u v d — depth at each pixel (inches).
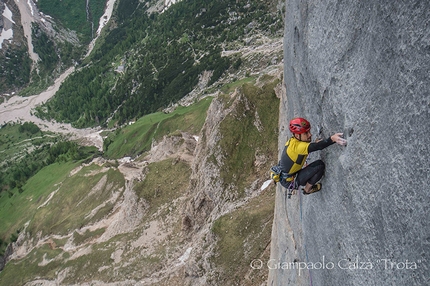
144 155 4264.3
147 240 2145.7
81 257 2383.1
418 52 228.7
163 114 5767.7
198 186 2003.0
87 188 3745.1
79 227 3137.3
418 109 231.6
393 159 261.6
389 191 267.1
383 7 261.3
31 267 2970.0
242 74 5516.7
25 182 5743.1
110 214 3112.7
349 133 331.6
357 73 312.0
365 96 300.0
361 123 308.5
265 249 1352.1
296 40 497.7
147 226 2245.3
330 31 361.4
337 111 358.0
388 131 266.5
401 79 247.9
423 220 230.1
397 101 254.2
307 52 442.3
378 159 282.2
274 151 1784.0
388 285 275.9
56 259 2851.9
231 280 1355.8
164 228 2161.7
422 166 229.5
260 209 1518.2
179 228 2087.8
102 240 2554.1
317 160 401.7
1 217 5108.3
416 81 232.1
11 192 5708.7
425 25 221.0
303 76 473.7
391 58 258.1
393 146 261.0
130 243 2190.0
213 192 1852.9
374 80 284.2
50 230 3351.4
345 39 329.1
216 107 2203.5
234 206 1689.2
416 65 231.3
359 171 314.3
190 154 2657.5
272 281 850.8
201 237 1652.3
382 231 280.7
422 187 230.2
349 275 350.6
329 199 390.9
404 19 239.1
